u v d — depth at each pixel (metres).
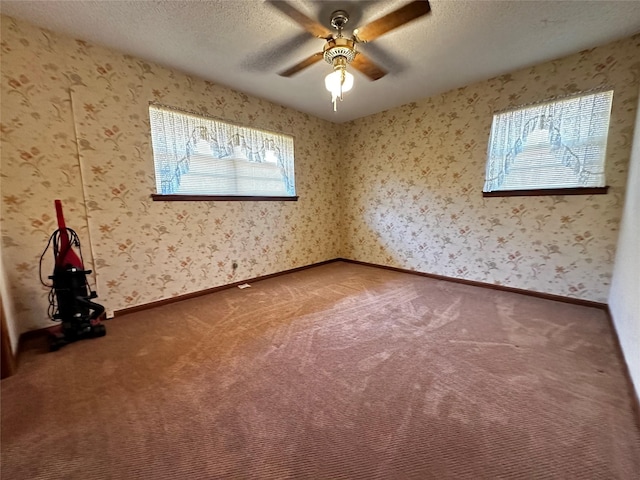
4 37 1.75
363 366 1.53
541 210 2.54
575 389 1.31
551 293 2.55
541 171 2.52
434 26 1.89
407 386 1.35
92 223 2.14
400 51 2.21
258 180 3.26
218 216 2.91
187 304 2.55
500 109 2.69
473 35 2.00
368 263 4.14
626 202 1.98
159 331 2.00
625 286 1.67
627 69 2.07
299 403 1.24
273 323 2.11
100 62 2.10
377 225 3.94
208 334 1.94
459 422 1.12
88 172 2.10
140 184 2.36
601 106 2.20
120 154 2.23
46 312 1.99
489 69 2.53
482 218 2.92
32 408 1.23
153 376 1.46
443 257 3.29
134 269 2.36
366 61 1.94
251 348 1.74
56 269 1.81
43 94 1.89
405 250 3.66
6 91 1.77
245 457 0.98
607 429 1.07
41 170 1.91
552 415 1.15
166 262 2.55
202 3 1.65
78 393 1.33
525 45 2.14
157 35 1.97
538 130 2.50
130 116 2.26
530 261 2.65
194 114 2.63
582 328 1.95
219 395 1.31
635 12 1.76
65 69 1.96
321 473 0.91
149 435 1.08
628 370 1.38
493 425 1.10
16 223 1.84
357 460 0.96
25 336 1.90
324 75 2.59
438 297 2.66
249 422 1.14
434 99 3.14
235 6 1.67
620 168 2.15
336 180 4.29
